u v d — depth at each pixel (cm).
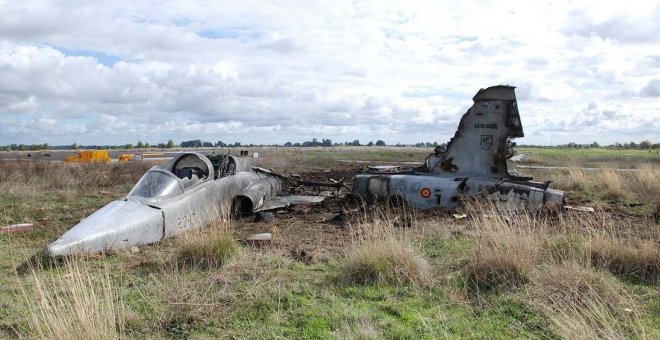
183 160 947
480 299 481
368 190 1026
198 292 504
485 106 998
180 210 812
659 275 541
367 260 552
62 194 1347
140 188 816
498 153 998
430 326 418
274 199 1291
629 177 1744
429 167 1052
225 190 985
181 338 408
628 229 776
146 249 703
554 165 3008
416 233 767
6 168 1906
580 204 1177
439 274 561
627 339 380
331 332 409
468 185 951
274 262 606
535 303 459
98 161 2692
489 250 566
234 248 629
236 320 441
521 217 749
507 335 404
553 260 577
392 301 480
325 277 555
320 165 2992
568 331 376
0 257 677
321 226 880
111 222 695
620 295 477
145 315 452
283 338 401
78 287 438
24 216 1030
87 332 365
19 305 477
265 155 4641
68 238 642
